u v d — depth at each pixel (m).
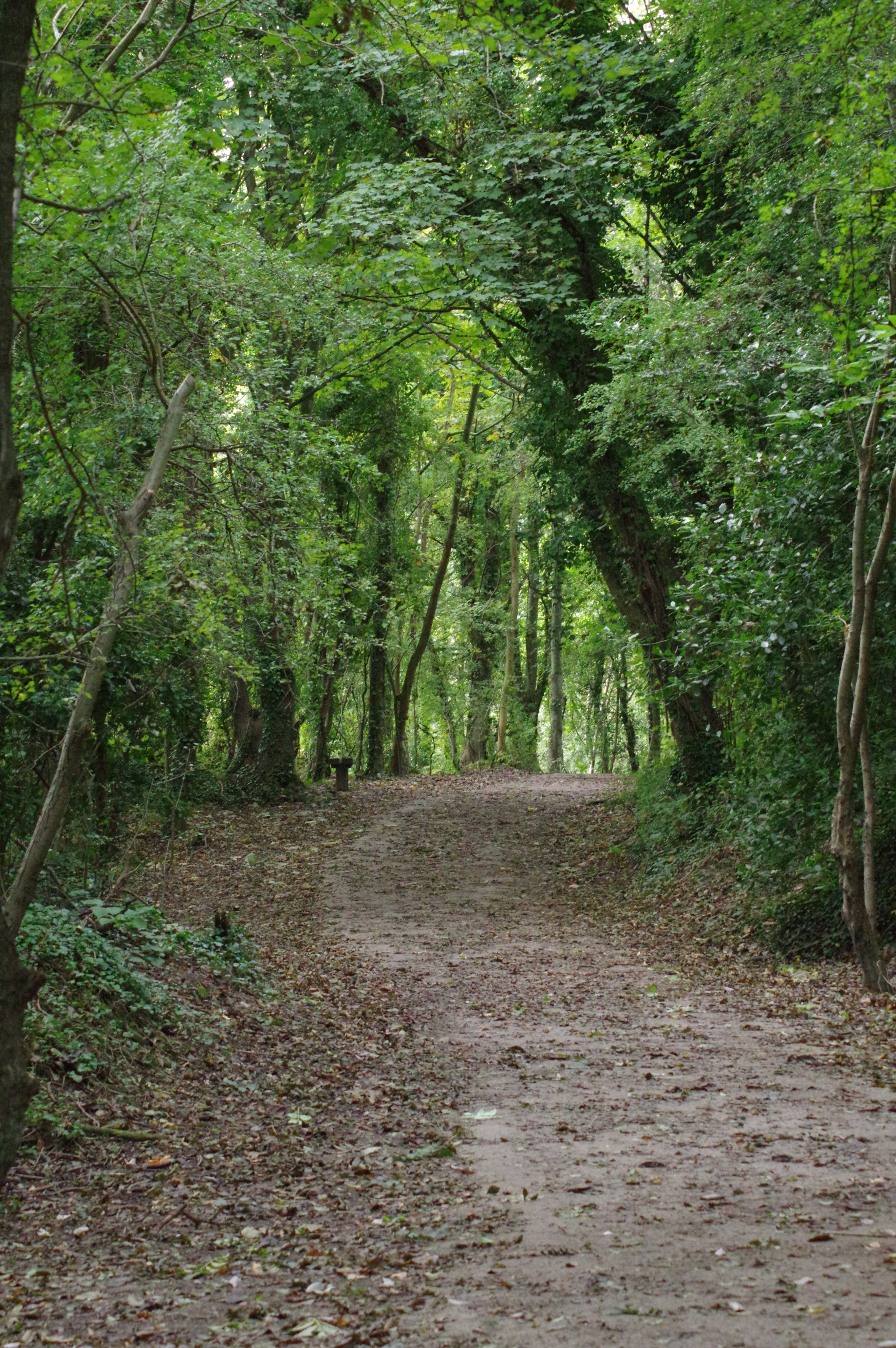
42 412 7.43
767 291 13.01
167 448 7.04
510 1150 6.18
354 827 23.73
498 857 21.31
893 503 9.96
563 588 36.84
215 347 9.70
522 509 31.70
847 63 11.40
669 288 22.05
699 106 14.05
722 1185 5.34
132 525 6.68
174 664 12.22
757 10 12.55
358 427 26.78
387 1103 7.34
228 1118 6.85
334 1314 3.94
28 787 10.48
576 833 22.84
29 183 6.79
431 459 33.66
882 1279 4.02
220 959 10.41
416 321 18.33
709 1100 7.13
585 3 17.22
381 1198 5.38
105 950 8.45
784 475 12.02
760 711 13.51
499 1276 4.25
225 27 8.62
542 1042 9.16
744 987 11.41
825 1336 3.53
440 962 13.41
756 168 14.52
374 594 13.83
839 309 11.18
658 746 29.11
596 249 19.41
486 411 34.19
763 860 13.91
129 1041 7.54
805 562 12.13
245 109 16.44
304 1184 5.63
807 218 12.54
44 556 10.55
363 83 17.88
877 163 10.39
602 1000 10.98
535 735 38.31
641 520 20.11
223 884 19.05
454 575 41.19
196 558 8.80
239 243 9.54
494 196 17.66
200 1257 4.60
